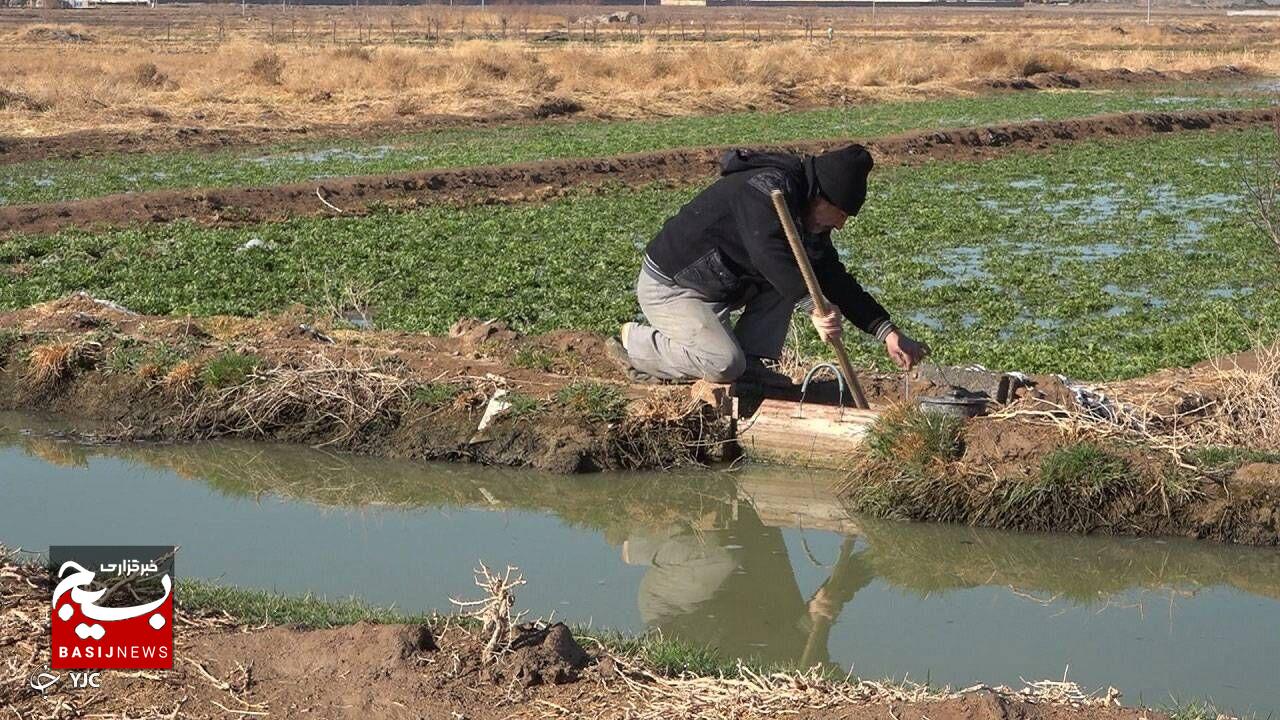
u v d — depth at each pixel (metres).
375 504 10.48
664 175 29.06
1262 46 82.94
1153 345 14.43
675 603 8.41
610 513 10.38
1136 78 59.75
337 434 11.34
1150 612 8.45
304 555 9.10
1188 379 11.68
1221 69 64.06
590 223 22.52
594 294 16.81
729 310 10.37
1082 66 61.81
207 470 11.16
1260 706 6.95
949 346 14.21
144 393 11.84
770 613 8.39
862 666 7.45
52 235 20.59
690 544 9.69
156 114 36.16
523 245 20.34
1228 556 9.22
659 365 10.77
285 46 65.06
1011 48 64.56
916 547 9.60
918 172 30.50
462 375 11.73
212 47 65.69
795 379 11.56
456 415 11.19
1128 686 7.19
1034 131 36.22
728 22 116.94
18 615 6.70
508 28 98.19
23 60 50.59
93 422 11.84
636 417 10.88
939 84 53.19
